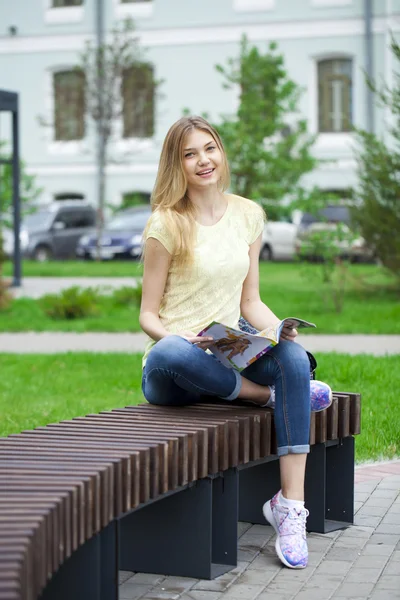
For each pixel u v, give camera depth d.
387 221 17.80
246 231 5.44
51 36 39.59
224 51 37.88
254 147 24.47
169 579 4.77
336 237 17.66
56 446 4.46
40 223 32.22
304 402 4.94
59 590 4.13
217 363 5.02
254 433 4.98
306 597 4.52
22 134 40.22
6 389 10.22
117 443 4.47
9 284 19.39
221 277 5.21
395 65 35.69
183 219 5.21
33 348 13.73
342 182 36.91
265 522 5.69
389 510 5.95
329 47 36.53
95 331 15.77
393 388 9.73
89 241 31.17
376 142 17.84
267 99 26.09
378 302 18.75
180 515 4.79
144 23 38.56
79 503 3.84
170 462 4.48
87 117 37.78
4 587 2.99
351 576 4.80
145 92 36.91
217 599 4.51
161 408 5.22
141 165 38.88
